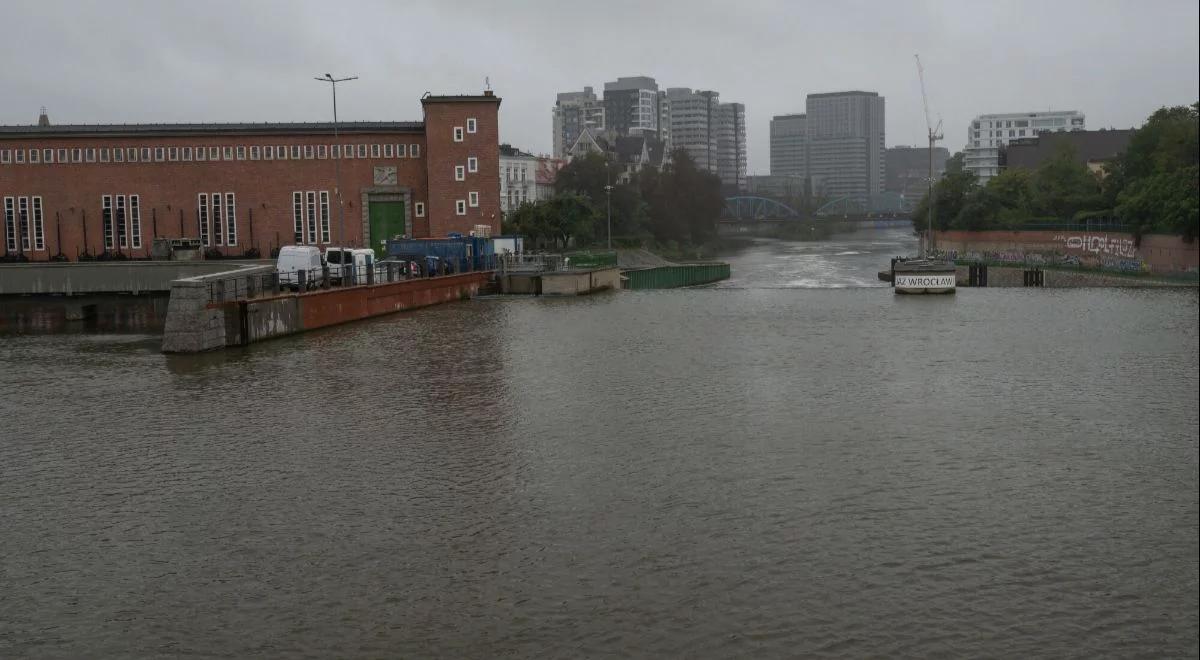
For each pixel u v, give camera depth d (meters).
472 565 28.25
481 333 75.31
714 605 25.80
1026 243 188.88
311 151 129.62
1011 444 40.91
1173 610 25.48
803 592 26.52
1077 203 196.12
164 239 120.50
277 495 34.31
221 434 42.62
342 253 85.12
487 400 49.28
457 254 108.81
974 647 23.83
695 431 42.97
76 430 43.69
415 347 67.44
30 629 24.91
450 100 126.44
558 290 110.75
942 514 32.16
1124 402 49.19
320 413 46.44
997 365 60.50
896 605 25.80
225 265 101.44
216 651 23.86
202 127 130.25
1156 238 146.00
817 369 58.81
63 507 33.28
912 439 41.69
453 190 127.31
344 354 63.94
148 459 38.91
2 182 127.56
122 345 70.69
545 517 31.91
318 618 25.33
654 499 33.59
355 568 28.16
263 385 53.28
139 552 29.39
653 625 24.83
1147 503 33.28
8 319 88.88
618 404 48.38
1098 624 24.83
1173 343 70.06
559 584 27.02
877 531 30.64
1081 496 34.00
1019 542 29.78
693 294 114.31
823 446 40.47
